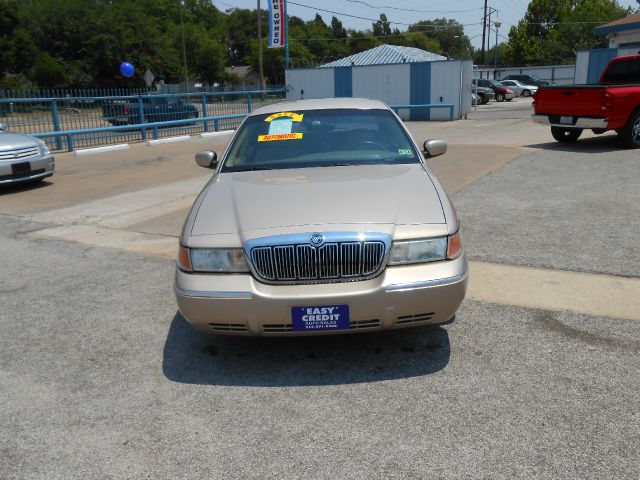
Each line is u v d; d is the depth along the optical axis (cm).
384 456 269
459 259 336
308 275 321
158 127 1769
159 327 422
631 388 314
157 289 497
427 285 321
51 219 777
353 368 350
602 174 911
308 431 291
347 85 2541
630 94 1122
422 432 285
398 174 403
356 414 303
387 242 322
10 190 1001
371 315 321
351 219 333
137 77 5331
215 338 400
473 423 290
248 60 9750
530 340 374
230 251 329
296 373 348
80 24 5138
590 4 7512
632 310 411
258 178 413
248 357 371
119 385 343
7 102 1392
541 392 314
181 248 345
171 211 796
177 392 333
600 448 267
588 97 1129
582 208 700
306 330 325
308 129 481
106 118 1627
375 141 462
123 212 802
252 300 321
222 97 2039
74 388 342
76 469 270
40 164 995
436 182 391
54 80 4809
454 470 257
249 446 281
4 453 284
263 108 538
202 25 9962
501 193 806
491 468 257
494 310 421
